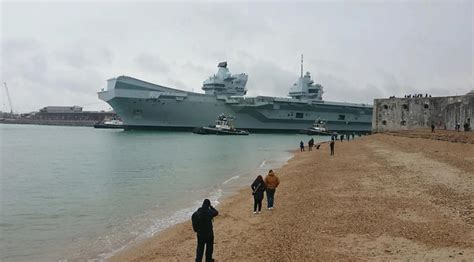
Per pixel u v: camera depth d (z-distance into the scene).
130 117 103.75
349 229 13.76
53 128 189.62
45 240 15.27
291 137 108.81
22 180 32.09
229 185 28.91
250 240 13.61
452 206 16.03
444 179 21.91
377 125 79.38
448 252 10.80
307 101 116.75
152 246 14.12
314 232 13.70
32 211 20.50
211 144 77.06
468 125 55.56
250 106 108.44
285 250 11.98
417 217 14.74
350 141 73.62
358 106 126.12
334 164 34.62
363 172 28.06
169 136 99.00
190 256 12.62
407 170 26.62
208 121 110.56
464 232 12.58
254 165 42.53
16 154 57.12
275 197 21.61
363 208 16.69
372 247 11.69
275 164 43.25
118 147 68.94
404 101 73.69
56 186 29.00
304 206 18.09
